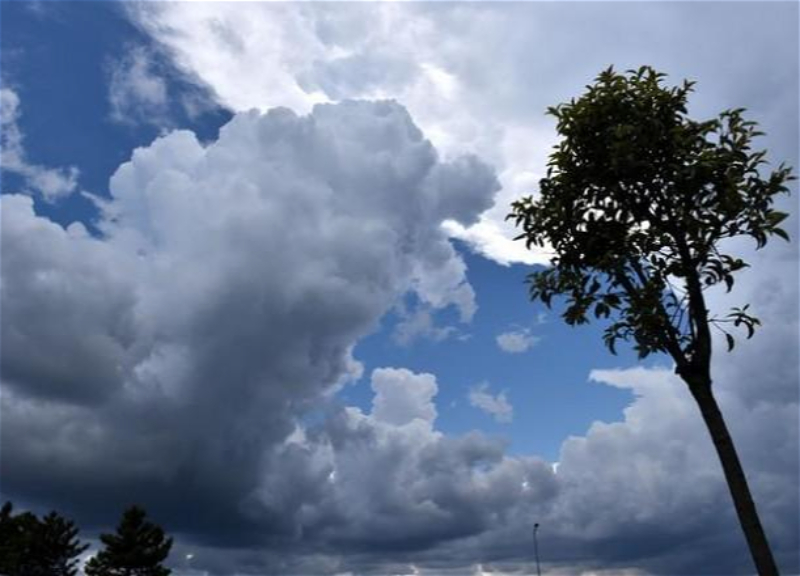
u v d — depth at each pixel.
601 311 9.43
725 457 8.13
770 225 8.78
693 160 9.03
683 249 8.99
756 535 7.61
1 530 73.44
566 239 9.97
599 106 9.52
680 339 8.84
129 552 69.19
